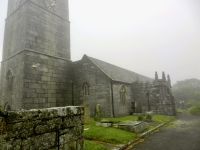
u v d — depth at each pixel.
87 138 8.95
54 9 19.33
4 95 16.94
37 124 3.23
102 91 18.11
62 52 19.48
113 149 7.12
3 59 18.62
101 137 8.81
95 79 18.80
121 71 27.83
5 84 17.17
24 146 2.93
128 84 23.33
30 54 15.55
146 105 23.52
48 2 18.62
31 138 3.08
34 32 16.44
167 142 8.91
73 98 19.94
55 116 3.69
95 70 18.97
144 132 10.85
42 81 16.30
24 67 14.82
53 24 18.80
